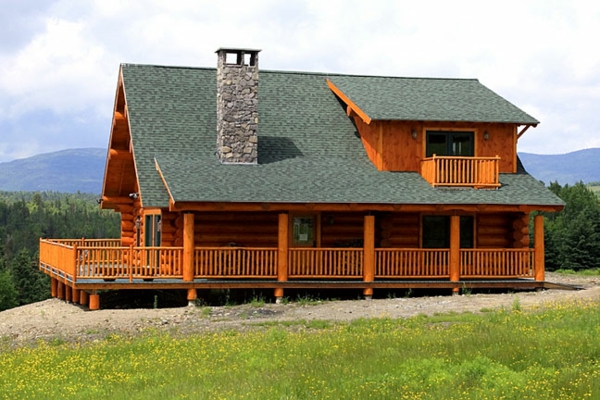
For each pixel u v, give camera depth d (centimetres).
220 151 2867
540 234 2930
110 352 1833
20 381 1566
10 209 13650
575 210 9062
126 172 3391
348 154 3047
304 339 1850
